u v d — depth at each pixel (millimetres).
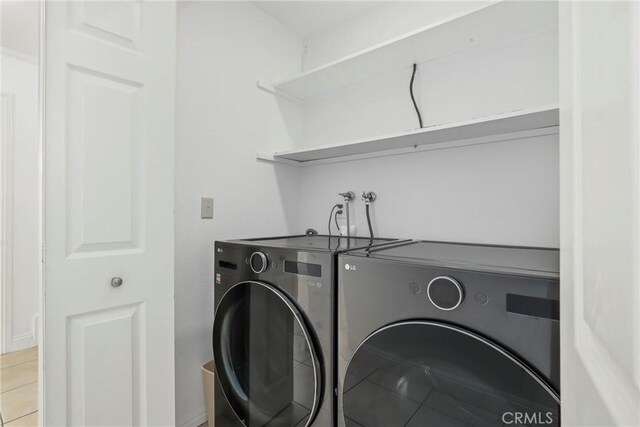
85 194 1025
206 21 1674
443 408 835
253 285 1289
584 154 406
